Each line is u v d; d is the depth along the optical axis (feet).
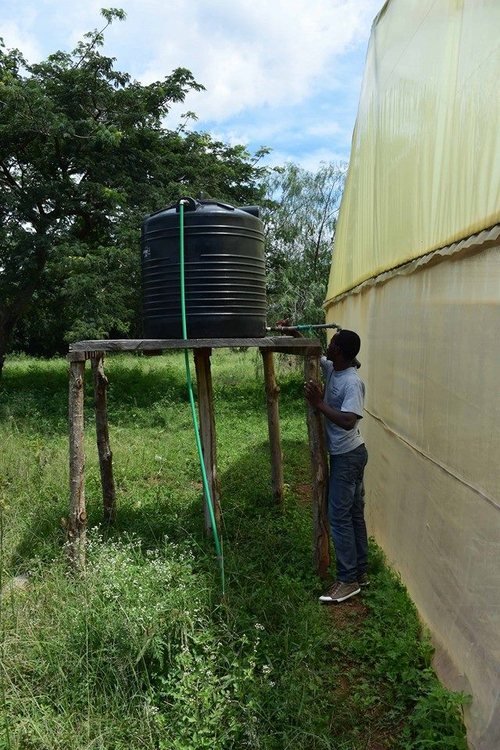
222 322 15.05
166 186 52.85
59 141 49.88
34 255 48.32
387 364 17.80
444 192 12.17
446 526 11.78
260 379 55.72
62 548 15.62
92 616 12.10
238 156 60.13
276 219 54.19
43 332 99.55
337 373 15.05
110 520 18.99
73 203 49.37
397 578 15.46
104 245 54.34
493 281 9.53
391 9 19.57
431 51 14.17
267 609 13.26
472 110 10.77
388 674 11.44
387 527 17.40
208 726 10.00
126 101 50.62
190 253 14.90
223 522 18.45
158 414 38.99
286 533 18.43
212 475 17.98
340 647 12.50
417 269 14.32
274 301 51.70
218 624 12.64
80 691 10.68
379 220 19.12
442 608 11.84
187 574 14.48
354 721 10.34
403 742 9.83
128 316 51.75
